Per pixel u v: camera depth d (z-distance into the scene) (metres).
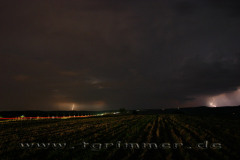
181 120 41.53
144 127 27.64
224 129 23.30
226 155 11.13
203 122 34.91
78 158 10.63
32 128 28.55
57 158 10.99
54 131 24.14
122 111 121.12
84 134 20.77
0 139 17.69
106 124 34.03
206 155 10.91
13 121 44.97
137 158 10.89
